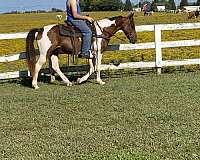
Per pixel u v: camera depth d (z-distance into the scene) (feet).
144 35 102.73
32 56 42.45
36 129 28.22
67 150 23.68
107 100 35.70
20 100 37.47
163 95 36.45
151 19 236.02
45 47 42.29
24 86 44.57
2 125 29.53
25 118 31.22
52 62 44.04
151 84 41.75
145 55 64.23
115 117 30.17
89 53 42.98
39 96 38.75
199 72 48.57
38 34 42.57
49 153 23.36
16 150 24.07
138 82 43.50
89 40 42.63
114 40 87.61
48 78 48.11
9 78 47.09
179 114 30.07
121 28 44.80
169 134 25.70
